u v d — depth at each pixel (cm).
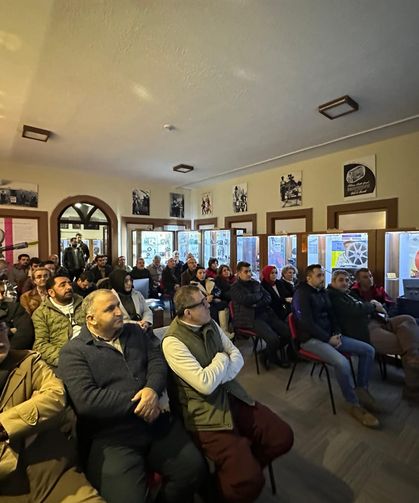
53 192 571
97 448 128
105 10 179
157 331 228
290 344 318
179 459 129
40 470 112
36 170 554
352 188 443
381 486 159
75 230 622
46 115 327
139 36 201
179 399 151
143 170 577
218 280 457
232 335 392
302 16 185
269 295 352
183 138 401
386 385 270
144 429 136
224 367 153
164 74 248
